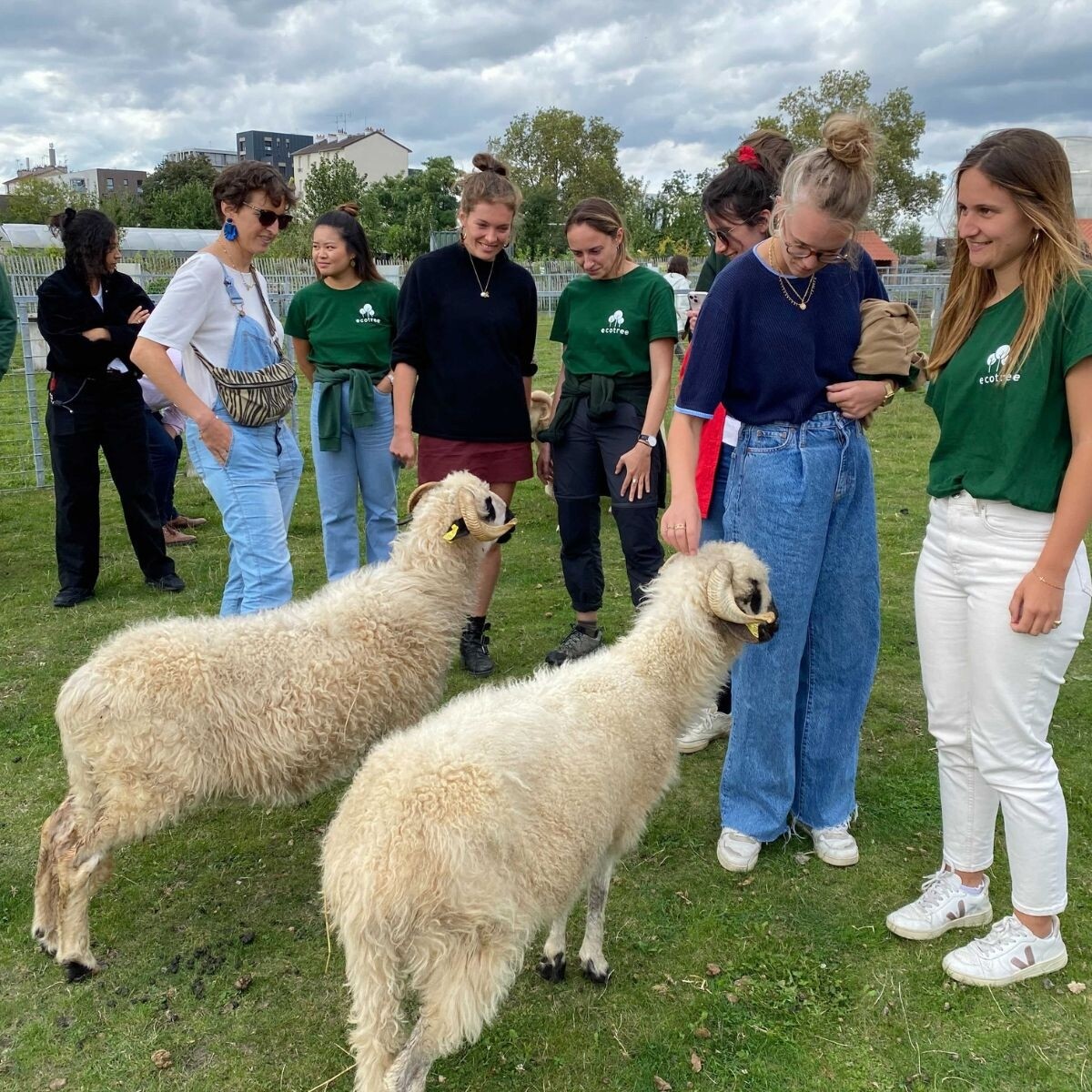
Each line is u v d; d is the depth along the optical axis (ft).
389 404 18.58
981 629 9.11
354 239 17.95
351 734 10.98
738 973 10.11
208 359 12.91
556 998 9.75
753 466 10.87
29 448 39.24
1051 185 8.01
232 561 14.66
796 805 12.44
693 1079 8.78
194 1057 9.03
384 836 7.38
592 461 16.75
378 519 18.98
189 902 11.31
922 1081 8.70
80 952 9.97
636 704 9.53
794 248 9.62
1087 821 12.62
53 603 21.18
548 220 189.57
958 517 9.29
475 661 17.56
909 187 176.55
